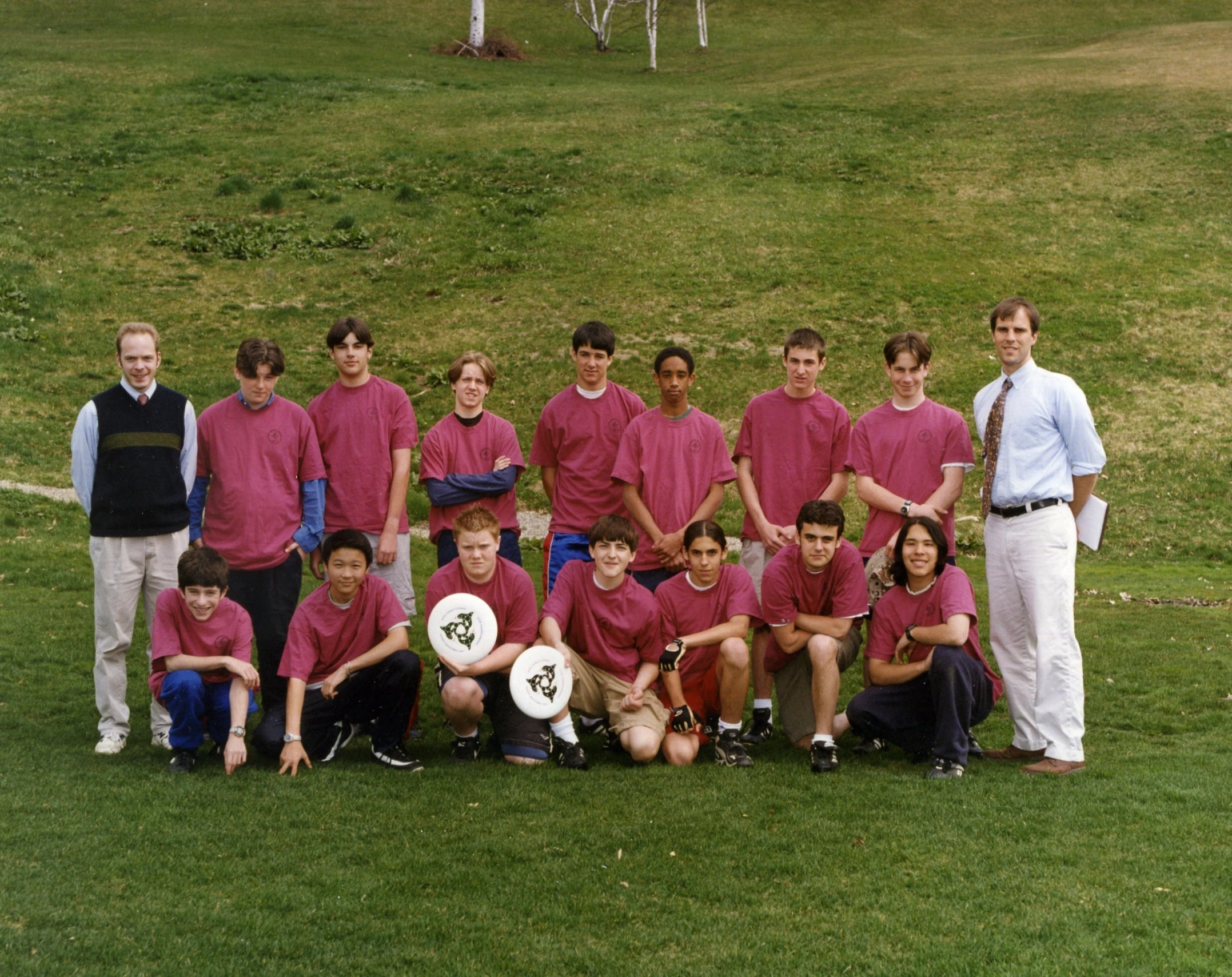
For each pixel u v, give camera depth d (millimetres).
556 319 19953
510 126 29188
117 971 3406
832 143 27797
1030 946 3604
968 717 5527
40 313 19562
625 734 5672
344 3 46281
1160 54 35438
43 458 14930
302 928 3717
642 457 6441
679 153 26938
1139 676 7664
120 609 5684
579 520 6742
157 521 5688
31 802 4812
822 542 5660
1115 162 26156
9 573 10055
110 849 4336
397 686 5535
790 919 3822
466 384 6602
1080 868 4246
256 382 5938
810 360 6375
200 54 35938
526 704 5535
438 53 40781
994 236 22875
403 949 3582
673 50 44094
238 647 5605
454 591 5852
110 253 22047
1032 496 5656
